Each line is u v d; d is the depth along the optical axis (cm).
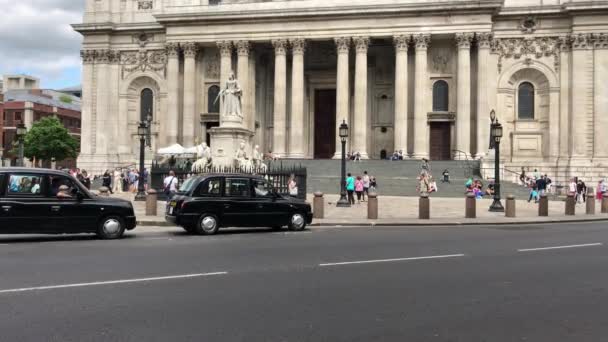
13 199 1859
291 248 1747
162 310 964
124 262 1443
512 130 6278
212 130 3700
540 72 6181
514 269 1383
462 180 5166
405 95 6084
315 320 909
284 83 6406
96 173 6981
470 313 959
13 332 834
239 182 2245
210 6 6506
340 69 6250
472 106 6122
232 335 826
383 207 3553
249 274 1292
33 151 10150
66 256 1542
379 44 6588
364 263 1455
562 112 6100
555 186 5638
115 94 7100
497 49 6247
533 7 6084
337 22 6253
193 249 1711
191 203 2138
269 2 6391
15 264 1399
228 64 6512
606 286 1185
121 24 6988
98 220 1981
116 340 800
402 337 823
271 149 7012
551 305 1018
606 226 2697
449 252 1677
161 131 6938
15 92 12538
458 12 5981
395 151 6088
